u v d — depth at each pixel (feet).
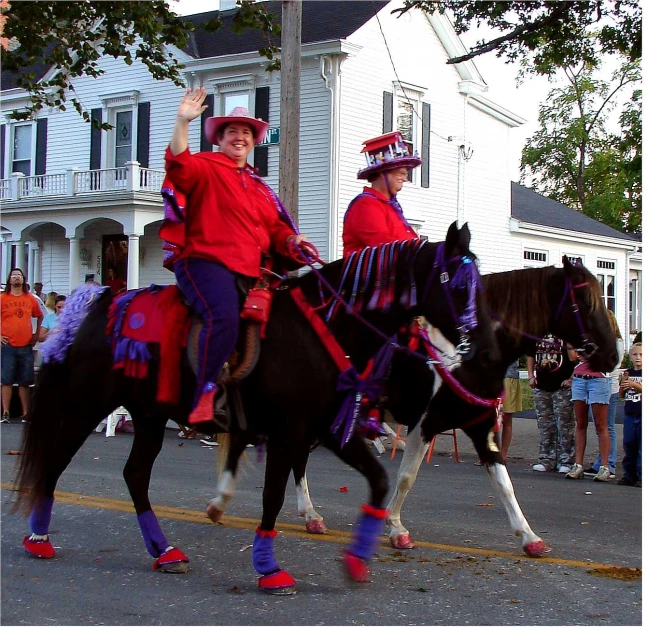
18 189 79.20
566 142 141.59
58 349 19.44
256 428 17.60
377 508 16.87
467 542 21.66
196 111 16.69
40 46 46.37
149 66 47.91
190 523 23.44
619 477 32.73
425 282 16.49
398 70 69.36
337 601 16.60
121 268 77.51
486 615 15.83
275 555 20.06
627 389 31.12
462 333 16.02
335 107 64.03
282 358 16.66
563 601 16.71
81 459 35.01
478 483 30.83
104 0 44.34
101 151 77.82
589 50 40.45
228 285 16.66
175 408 17.76
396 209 20.33
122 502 26.00
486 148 80.18
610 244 99.66
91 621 15.37
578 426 32.58
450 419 20.30
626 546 21.45
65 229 79.10
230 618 15.57
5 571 18.58
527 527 20.31
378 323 16.99
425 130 72.38
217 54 70.59
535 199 103.96
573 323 21.21
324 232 64.69
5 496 26.94
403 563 19.45
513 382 34.83
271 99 68.18
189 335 17.13
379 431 18.71
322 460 36.70
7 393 46.21
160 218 72.54
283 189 38.04
